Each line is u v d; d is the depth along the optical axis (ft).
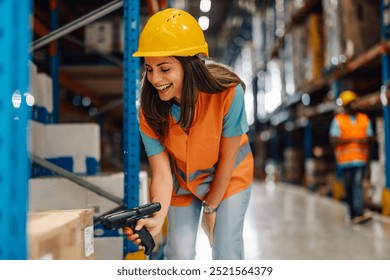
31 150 7.79
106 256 7.43
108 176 7.68
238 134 5.32
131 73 7.40
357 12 18.67
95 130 8.59
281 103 35.09
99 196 7.59
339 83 21.70
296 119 33.55
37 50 13.05
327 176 26.91
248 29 54.75
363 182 17.08
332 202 23.22
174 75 4.63
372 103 16.94
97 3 13.97
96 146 8.63
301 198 25.59
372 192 17.92
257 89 50.03
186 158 5.44
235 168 5.77
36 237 3.00
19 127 2.74
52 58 11.91
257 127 49.47
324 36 23.11
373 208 18.33
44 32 12.00
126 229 4.41
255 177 48.21
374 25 18.71
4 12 2.67
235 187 5.65
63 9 13.29
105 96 19.01
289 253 11.14
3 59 2.66
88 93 16.78
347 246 12.00
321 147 29.43
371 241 12.67
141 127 5.42
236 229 5.55
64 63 12.30
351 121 16.40
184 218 5.89
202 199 5.88
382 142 17.24
